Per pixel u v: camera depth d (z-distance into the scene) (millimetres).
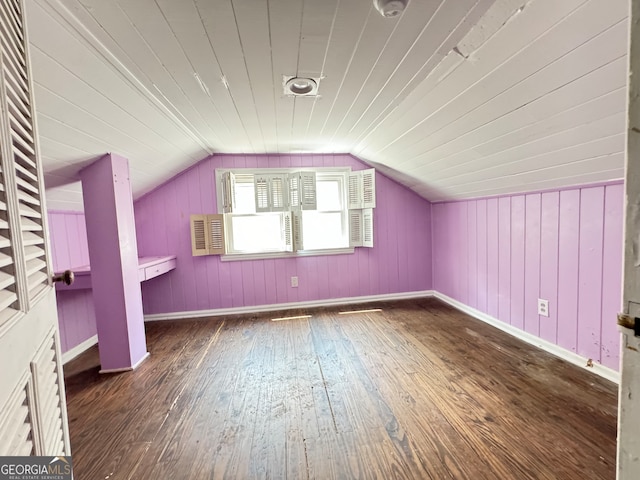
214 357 2287
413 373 1958
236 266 3311
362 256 3572
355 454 1315
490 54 1207
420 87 1604
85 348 2521
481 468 1219
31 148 736
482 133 1782
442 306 3352
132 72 1396
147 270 2553
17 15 704
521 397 1657
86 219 2014
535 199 2232
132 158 2256
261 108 1926
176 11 1018
